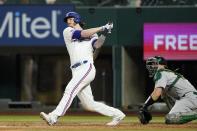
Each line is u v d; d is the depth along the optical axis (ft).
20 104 184.96
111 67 205.05
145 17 185.06
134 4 194.49
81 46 89.76
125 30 186.29
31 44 183.01
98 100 204.95
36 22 183.01
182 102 96.07
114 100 187.93
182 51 180.34
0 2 193.98
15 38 183.52
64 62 212.43
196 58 179.73
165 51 181.06
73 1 196.54
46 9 182.60
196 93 96.58
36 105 186.91
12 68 207.31
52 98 212.02
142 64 194.80
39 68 212.43
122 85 187.73
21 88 208.44
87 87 91.20
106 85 205.05
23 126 90.68
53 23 182.39
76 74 89.51
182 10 183.01
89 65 89.66
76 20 91.71
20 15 183.01
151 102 94.58
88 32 89.20
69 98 89.40
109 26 89.51
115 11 186.29
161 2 191.83
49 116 89.51
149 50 181.16
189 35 180.86
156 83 94.07
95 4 197.57
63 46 185.57
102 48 193.67
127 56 191.01
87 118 145.07
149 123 101.30
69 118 144.87
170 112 96.17
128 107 181.37
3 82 207.10
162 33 181.57
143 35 182.39
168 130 83.05
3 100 185.37
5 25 183.42
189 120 95.96
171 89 96.68
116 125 92.22
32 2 195.00
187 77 197.88
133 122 109.19
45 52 206.90
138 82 194.18
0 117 149.28
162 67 95.55
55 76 212.43
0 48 196.65
